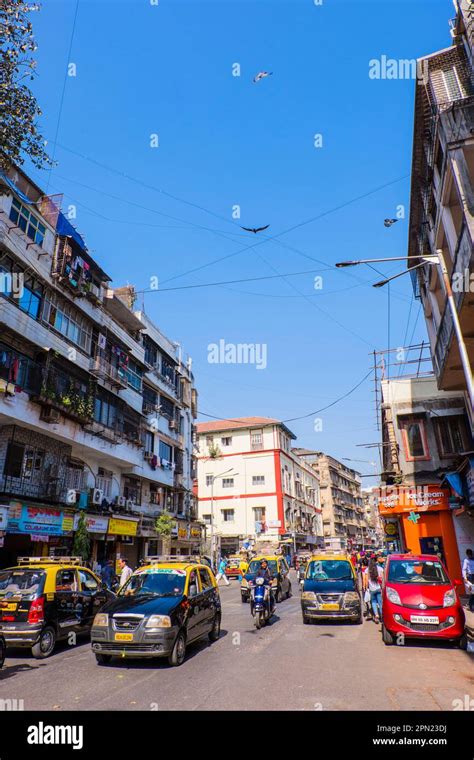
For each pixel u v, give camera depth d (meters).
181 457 35.75
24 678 7.61
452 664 8.21
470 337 13.04
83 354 21.62
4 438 17.53
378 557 15.48
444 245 14.72
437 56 13.59
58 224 20.23
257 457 54.28
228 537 51.81
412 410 24.25
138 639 8.16
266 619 13.56
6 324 16.72
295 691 6.51
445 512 21.47
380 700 6.10
